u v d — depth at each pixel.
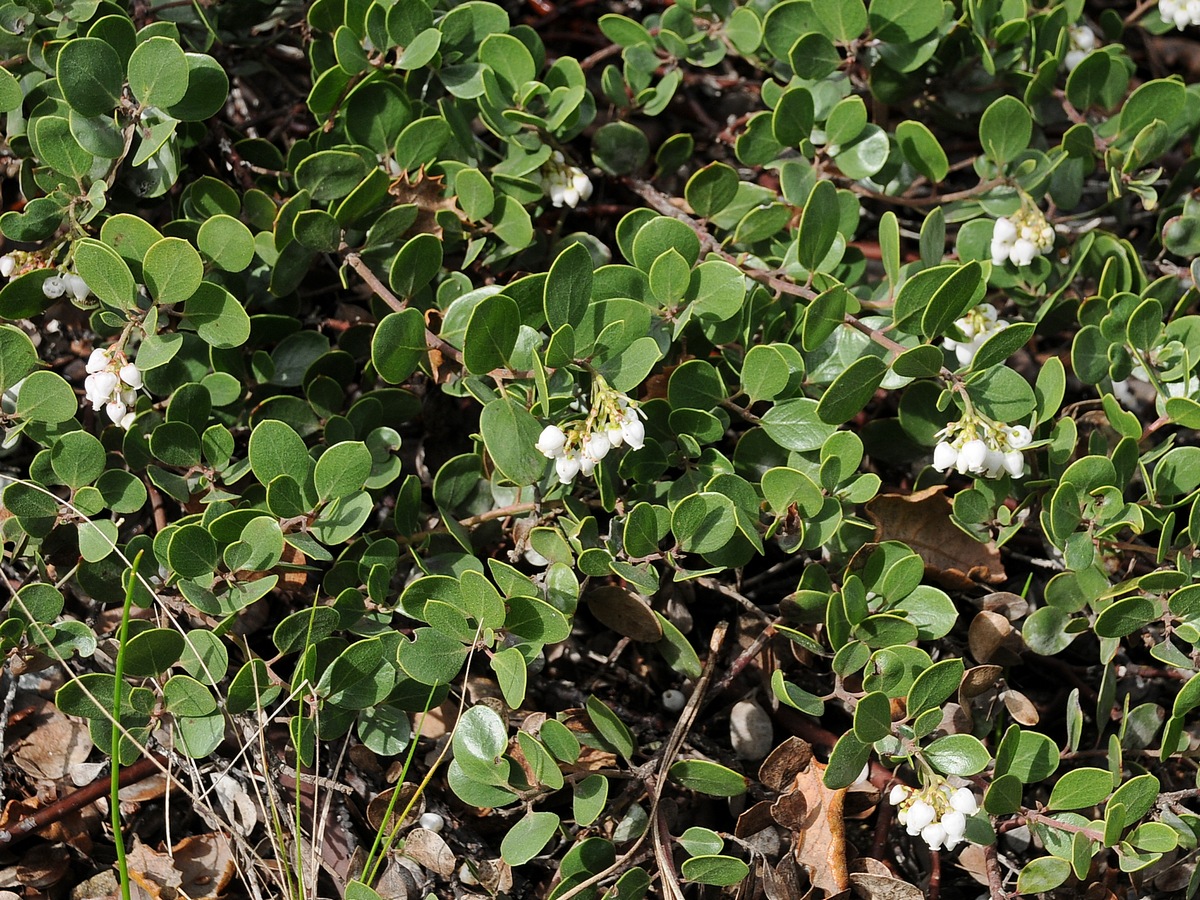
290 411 0.62
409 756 0.58
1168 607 0.59
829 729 0.62
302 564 0.60
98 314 0.60
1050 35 0.67
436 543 0.61
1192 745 0.62
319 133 0.63
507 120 0.63
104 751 0.58
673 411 0.60
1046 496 0.61
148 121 0.60
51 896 0.60
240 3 0.64
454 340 0.60
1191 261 0.66
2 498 0.59
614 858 0.58
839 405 0.58
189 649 0.58
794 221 0.64
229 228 0.59
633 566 0.59
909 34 0.64
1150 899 0.61
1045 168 0.64
